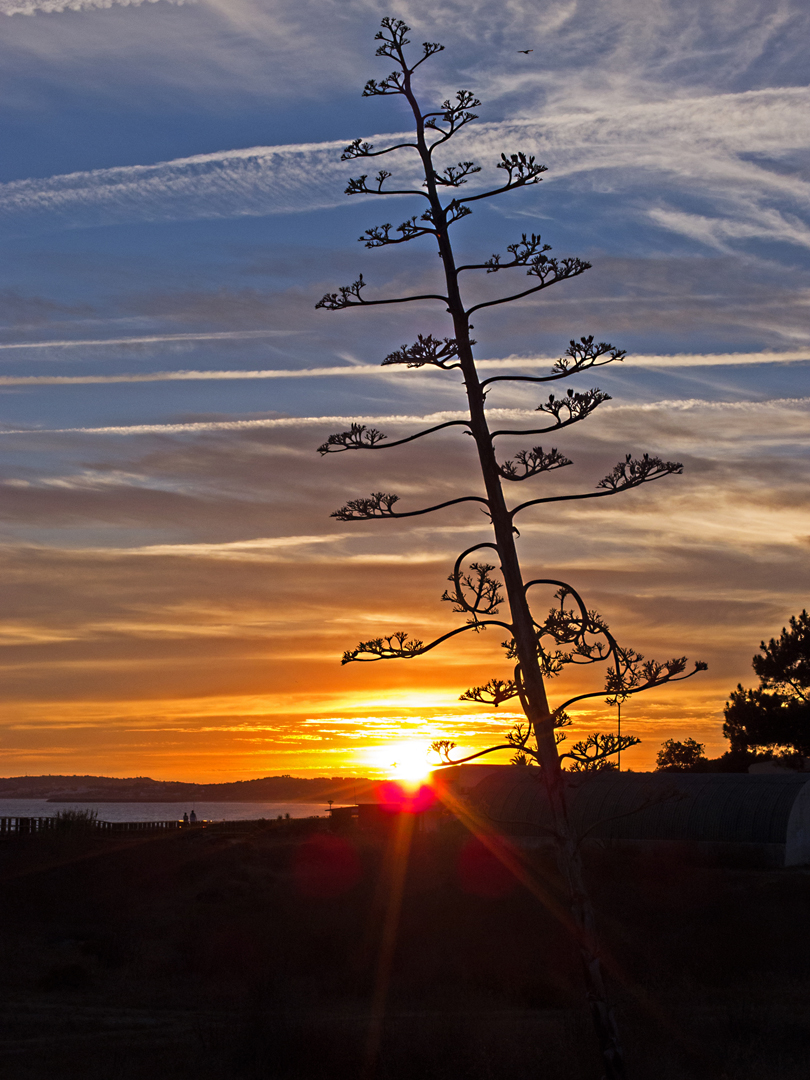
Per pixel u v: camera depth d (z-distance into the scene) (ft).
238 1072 48.19
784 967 74.38
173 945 92.73
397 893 118.42
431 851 156.25
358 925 94.84
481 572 42.11
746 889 114.21
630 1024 54.34
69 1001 68.28
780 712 172.55
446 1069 46.11
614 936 83.71
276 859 153.38
